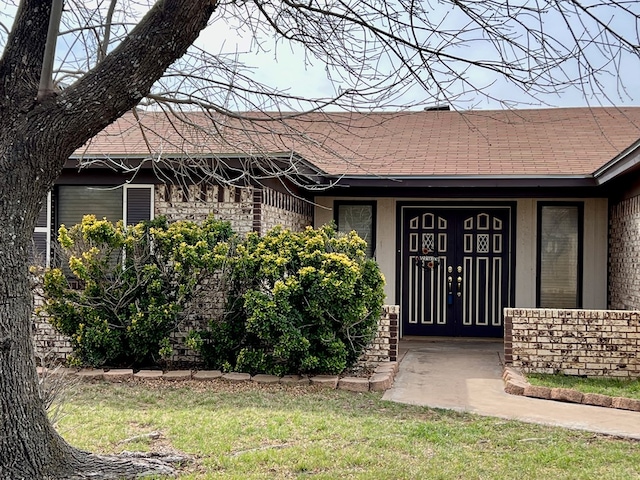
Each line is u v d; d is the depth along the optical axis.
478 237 14.27
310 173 11.13
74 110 4.71
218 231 10.23
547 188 12.99
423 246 14.46
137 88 4.81
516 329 10.31
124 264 10.06
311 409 7.84
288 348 9.19
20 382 4.83
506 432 7.10
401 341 13.89
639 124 15.12
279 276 9.62
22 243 4.77
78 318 9.86
